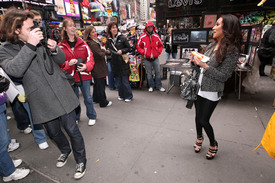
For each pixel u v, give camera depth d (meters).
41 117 1.58
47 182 1.83
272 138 1.25
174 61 4.42
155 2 19.28
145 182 1.75
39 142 2.37
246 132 2.51
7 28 1.38
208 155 2.00
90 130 2.79
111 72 4.63
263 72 5.22
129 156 2.14
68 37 2.45
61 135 1.92
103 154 2.20
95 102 3.91
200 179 1.75
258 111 3.12
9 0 3.41
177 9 12.28
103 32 5.31
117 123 2.97
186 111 3.28
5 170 1.79
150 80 4.42
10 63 1.31
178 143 2.34
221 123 2.79
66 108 1.62
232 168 1.87
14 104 2.62
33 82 1.50
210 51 1.81
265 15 9.38
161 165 1.96
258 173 1.79
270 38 4.29
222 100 3.69
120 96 4.02
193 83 1.81
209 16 4.04
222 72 1.62
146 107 3.56
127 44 3.54
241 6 9.91
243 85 4.04
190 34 4.34
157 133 2.60
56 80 1.58
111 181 1.79
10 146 2.40
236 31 1.53
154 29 4.07
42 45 1.50
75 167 2.02
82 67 2.27
